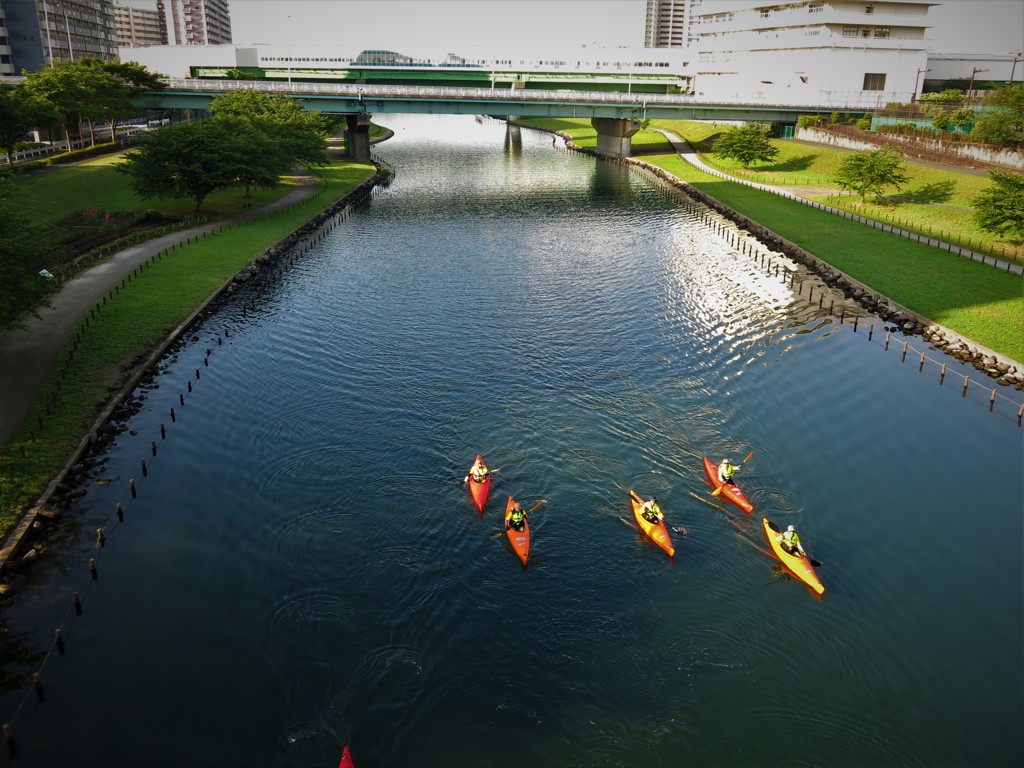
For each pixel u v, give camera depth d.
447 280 82.12
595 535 39.78
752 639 33.47
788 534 37.56
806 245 94.12
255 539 39.34
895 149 127.00
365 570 37.19
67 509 41.25
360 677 31.31
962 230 94.75
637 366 59.75
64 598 35.22
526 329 67.31
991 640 33.56
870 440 49.28
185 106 158.25
